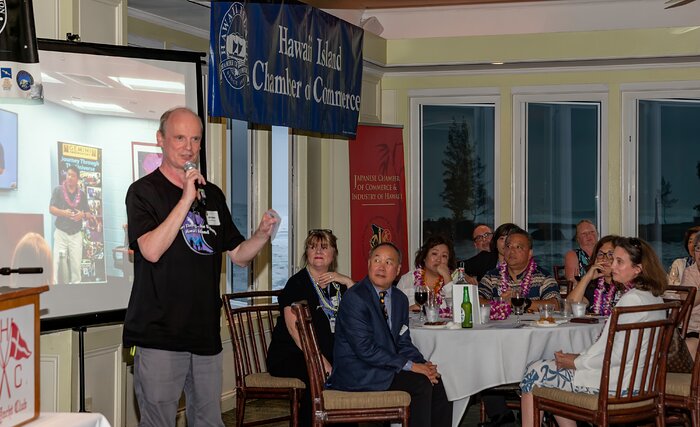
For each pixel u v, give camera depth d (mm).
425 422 4297
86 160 4098
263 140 7184
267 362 4906
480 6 8320
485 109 8742
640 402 4078
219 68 5500
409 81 8719
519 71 8570
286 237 7617
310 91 6715
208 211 3406
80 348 4039
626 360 4043
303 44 6578
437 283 5535
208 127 6297
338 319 4379
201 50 6852
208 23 6512
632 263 4191
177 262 3264
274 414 6250
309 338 4148
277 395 4781
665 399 4375
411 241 8766
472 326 4754
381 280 4387
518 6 8273
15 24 3551
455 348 4629
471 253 8805
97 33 4594
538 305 5480
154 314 3230
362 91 8320
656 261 4211
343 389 4301
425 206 8789
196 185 3410
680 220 8531
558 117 8648
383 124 8289
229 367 6617
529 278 5703
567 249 8672
